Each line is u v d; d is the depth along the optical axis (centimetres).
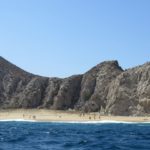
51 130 10156
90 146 5003
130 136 7450
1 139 6494
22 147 4950
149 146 5028
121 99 18938
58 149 4678
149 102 18162
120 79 19775
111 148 4728
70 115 19312
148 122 16262
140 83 19125
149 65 19788
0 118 19062
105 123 15775
